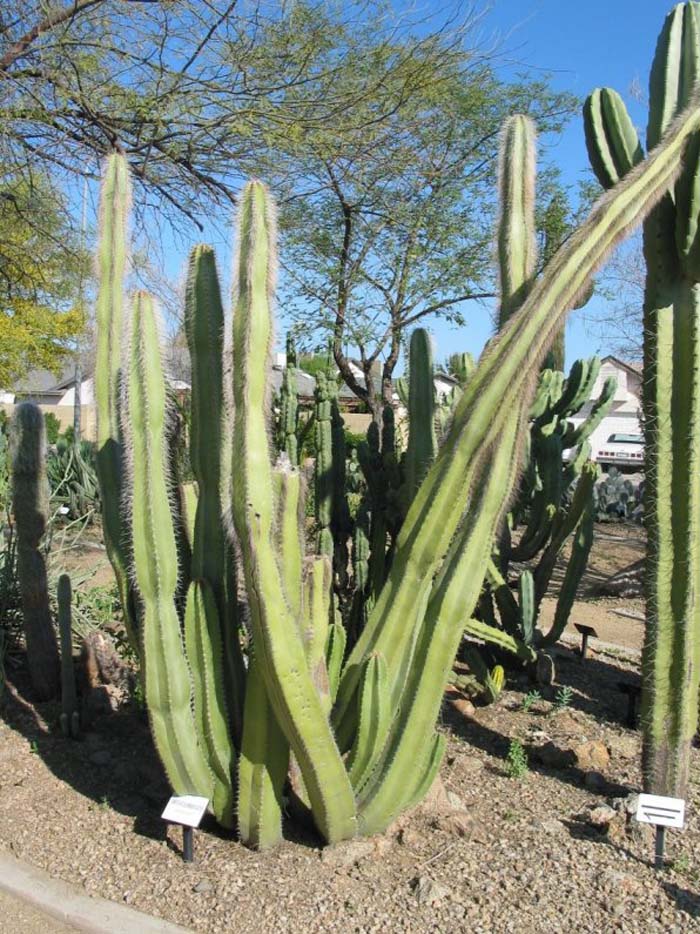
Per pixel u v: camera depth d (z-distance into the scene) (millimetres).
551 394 5965
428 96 10281
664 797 3404
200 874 3334
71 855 3502
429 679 3281
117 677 5270
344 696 3531
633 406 25625
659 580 3648
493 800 3920
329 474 5449
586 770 4188
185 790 3512
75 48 8031
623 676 5797
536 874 3316
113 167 4004
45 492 5031
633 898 3174
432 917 3074
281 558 3205
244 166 9180
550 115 13914
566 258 3123
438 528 3254
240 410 3031
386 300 14477
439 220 13766
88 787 4082
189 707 3469
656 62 3781
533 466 5766
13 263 11180
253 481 2988
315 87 9164
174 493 3840
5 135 7969
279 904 3143
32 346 17406
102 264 4012
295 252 14023
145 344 3318
